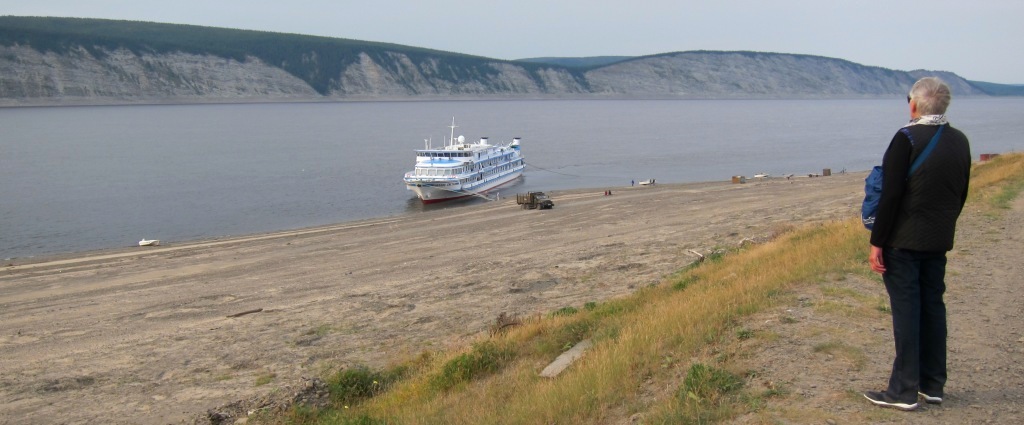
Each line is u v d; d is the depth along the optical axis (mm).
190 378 16172
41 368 17781
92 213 60844
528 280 24328
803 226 25219
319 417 11594
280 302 24375
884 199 5793
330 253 36719
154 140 146250
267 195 72750
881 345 7910
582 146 140125
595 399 7844
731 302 10469
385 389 12844
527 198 54750
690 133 174750
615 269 24859
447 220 49656
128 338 20531
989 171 31375
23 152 118500
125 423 13406
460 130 184875
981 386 6625
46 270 35156
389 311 21531
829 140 151125
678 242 29781
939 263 5918
